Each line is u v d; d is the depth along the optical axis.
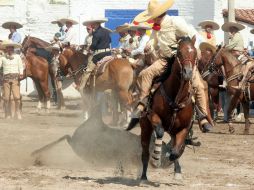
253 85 22.59
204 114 13.27
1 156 16.47
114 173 14.59
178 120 12.86
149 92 13.18
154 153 12.92
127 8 37.25
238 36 25.44
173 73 12.73
